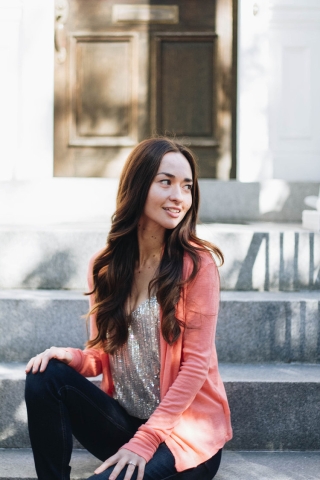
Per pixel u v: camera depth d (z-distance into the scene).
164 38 3.99
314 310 2.44
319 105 3.84
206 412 1.76
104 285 1.87
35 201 3.46
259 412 2.14
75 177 4.01
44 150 3.77
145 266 1.86
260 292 2.69
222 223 3.41
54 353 1.77
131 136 4.00
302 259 2.73
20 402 2.17
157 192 1.77
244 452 2.13
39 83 3.77
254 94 3.79
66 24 3.98
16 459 2.07
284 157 3.83
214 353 1.85
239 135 3.83
